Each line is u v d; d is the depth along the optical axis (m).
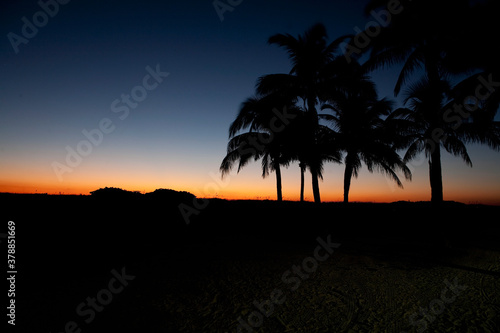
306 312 3.81
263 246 8.15
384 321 3.54
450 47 7.81
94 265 5.86
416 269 5.91
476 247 8.16
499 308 3.90
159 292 4.48
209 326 3.39
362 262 6.45
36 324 3.35
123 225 9.66
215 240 9.05
